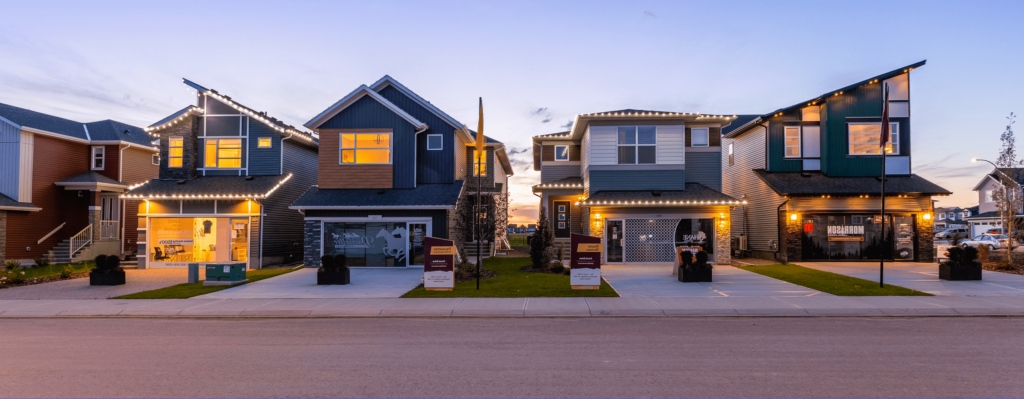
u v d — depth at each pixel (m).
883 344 7.93
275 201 22.86
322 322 10.28
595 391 5.67
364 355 7.39
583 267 14.19
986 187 47.75
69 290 15.07
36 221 24.77
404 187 22.45
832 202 21.72
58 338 8.74
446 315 10.91
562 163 27.41
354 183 22.50
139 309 11.69
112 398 5.50
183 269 21.55
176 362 7.02
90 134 27.95
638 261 21.53
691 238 21.42
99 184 25.36
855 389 5.69
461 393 5.63
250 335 8.94
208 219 21.77
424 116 23.52
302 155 25.86
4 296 13.94
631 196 21.70
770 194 23.00
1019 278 15.91
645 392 5.62
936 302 11.77
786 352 7.43
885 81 23.28
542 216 20.62
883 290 13.58
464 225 24.11
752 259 23.97
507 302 12.27
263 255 21.72
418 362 6.98
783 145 24.02
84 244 25.16
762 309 11.14
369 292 14.23
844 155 23.20
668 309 11.22
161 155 23.58
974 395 5.48
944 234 46.69
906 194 21.05
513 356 7.29
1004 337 8.43
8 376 6.35
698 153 23.86
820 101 23.72
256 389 5.79
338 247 21.27
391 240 21.09
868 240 21.77
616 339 8.41
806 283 15.13
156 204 21.95
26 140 24.48
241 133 23.66
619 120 22.78
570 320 10.32
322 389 5.79
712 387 5.78
